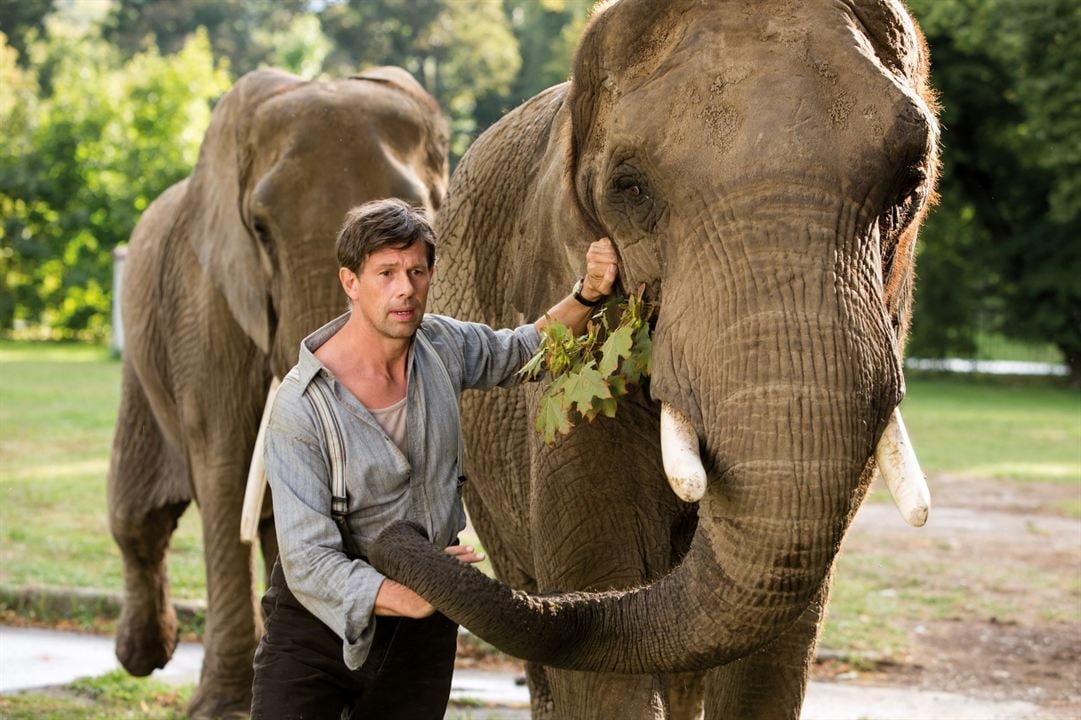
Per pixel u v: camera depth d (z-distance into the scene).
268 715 4.24
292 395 4.15
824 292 3.81
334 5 79.44
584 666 4.00
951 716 8.15
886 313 3.96
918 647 9.68
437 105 9.27
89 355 35.72
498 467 6.06
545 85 77.38
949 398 30.61
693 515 5.16
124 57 80.38
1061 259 35.59
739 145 3.95
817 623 5.14
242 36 83.94
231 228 8.75
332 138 8.45
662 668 4.03
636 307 4.27
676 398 3.99
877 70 4.01
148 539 9.33
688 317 3.99
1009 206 36.59
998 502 15.95
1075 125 30.73
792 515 3.71
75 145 39.31
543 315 4.97
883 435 3.99
